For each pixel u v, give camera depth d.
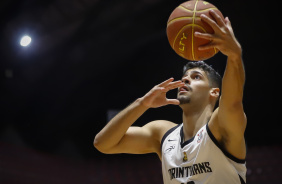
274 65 13.06
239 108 2.17
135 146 2.81
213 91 2.71
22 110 14.16
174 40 2.41
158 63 14.34
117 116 2.56
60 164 13.75
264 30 12.56
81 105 14.74
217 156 2.31
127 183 12.80
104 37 12.94
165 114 13.73
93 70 14.05
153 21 12.53
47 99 14.41
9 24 11.77
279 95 13.04
